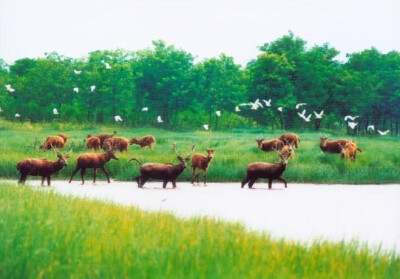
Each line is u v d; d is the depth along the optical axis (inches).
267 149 1338.6
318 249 369.4
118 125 2940.5
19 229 370.3
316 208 722.8
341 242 387.2
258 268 325.1
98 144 1379.2
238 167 1089.4
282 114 3065.9
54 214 442.6
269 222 608.4
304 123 3065.9
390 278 330.0
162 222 442.6
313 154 1250.6
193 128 3002.0
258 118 3125.0
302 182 1064.2
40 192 628.4
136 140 1465.3
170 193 868.0
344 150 1163.3
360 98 3070.9
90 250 345.4
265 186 994.1
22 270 315.0
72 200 565.6
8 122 2659.9
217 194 860.0
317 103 3041.3
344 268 334.6
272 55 3095.5
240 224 494.9
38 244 345.4
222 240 383.6
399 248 471.5
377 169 1098.1
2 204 494.6
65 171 1107.3
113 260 332.8
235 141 1765.5
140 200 775.1
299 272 333.1
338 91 3088.1
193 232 404.8
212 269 323.6
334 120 3097.9
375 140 2105.1
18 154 1215.6
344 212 690.2
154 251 351.3
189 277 313.0
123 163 1111.0
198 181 1008.2
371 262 347.3
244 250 363.9
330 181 1056.8
